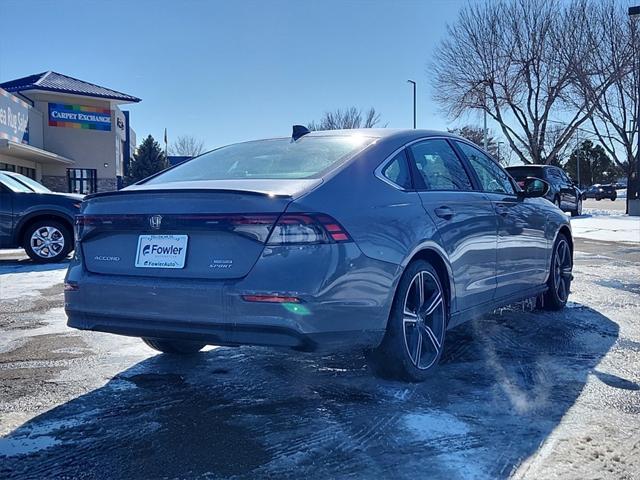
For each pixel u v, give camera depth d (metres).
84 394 3.65
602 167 86.50
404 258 3.54
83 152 31.05
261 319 3.06
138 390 3.72
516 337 4.88
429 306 3.86
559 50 26.98
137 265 3.41
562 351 4.48
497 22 28.22
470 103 29.56
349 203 3.37
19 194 9.67
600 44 25.92
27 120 27.02
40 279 8.06
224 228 3.16
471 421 3.17
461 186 4.43
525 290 5.18
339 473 2.63
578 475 2.59
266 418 3.26
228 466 2.72
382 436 3.00
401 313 3.59
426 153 4.23
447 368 4.08
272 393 3.65
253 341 3.10
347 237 3.23
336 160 3.68
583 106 27.03
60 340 4.90
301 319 3.06
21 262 10.05
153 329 3.31
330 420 3.21
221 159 4.25
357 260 3.26
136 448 2.91
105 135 31.64
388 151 3.89
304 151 3.94
